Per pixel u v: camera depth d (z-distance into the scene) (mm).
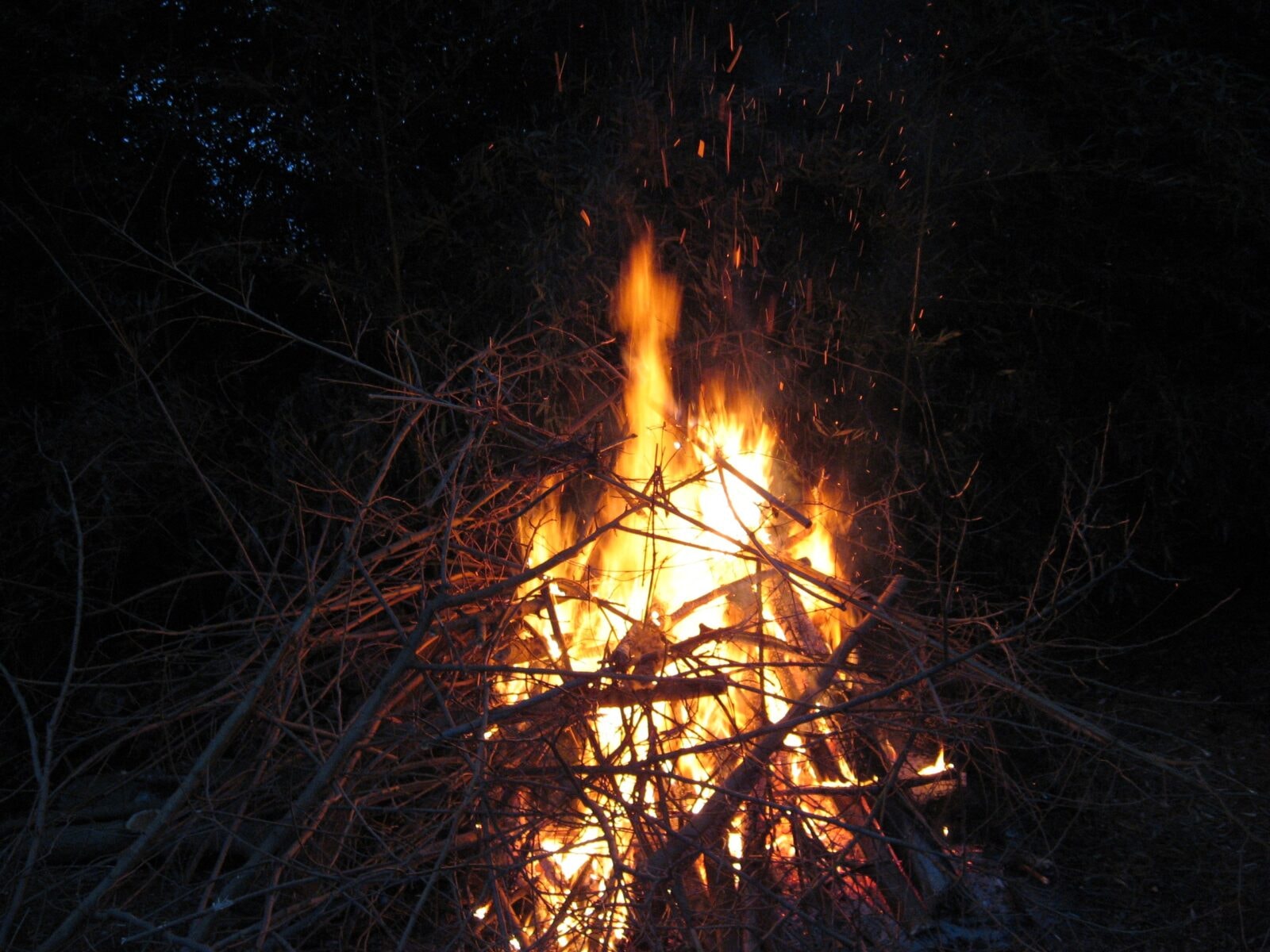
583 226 3436
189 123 3389
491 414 2594
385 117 3486
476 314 3600
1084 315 3619
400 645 2633
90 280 3176
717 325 3533
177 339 3652
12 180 3445
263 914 2109
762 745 2264
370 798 2271
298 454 3340
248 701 2273
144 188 3197
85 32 3379
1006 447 3855
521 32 3615
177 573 3699
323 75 3512
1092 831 2852
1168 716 3432
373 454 3375
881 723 2297
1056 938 2365
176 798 2111
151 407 3352
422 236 3490
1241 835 2801
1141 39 3432
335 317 3596
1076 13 3584
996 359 3654
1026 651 2729
